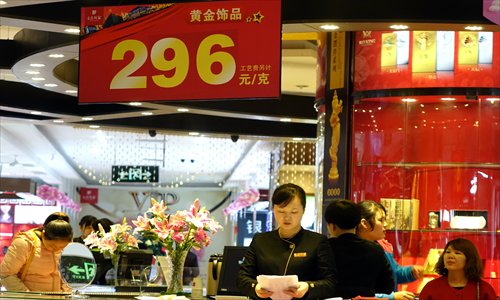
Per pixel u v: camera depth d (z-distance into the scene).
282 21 7.41
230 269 6.00
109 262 7.10
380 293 5.80
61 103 13.66
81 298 5.51
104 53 7.31
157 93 7.18
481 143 8.73
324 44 9.52
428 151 8.82
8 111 14.41
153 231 5.81
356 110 9.06
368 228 6.23
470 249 5.79
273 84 6.94
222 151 24.28
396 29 7.58
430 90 8.60
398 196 8.86
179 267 5.87
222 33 7.07
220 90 7.05
